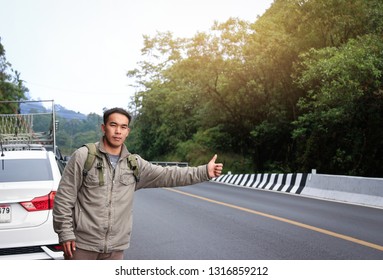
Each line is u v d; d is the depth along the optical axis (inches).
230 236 323.0
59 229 131.7
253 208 476.4
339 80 738.8
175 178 140.9
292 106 1128.2
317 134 969.5
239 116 1325.0
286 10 1018.7
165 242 305.4
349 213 427.8
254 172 1327.5
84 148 135.9
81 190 134.8
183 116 2054.6
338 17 910.4
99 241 132.9
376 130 829.8
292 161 1170.0
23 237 207.0
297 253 267.0
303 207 479.8
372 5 814.5
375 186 492.4
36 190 212.1
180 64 1225.4
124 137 136.7
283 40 1013.2
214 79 1253.7
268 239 309.6
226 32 1120.8
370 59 691.4
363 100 779.4
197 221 394.0
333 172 987.3
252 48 1078.4
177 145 2003.0
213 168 141.0
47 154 271.4
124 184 136.2
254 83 1119.0
